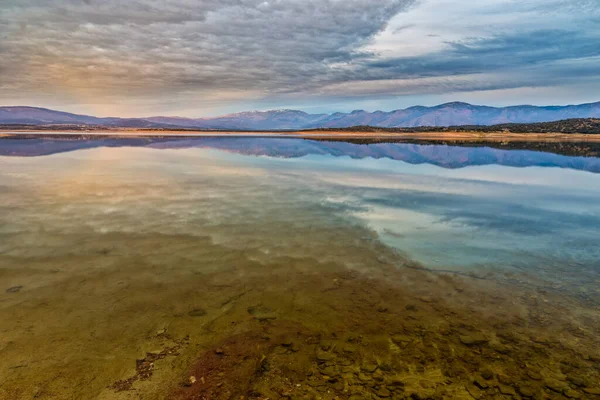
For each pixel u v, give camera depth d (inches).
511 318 242.1
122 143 1934.1
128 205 494.0
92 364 191.5
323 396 174.6
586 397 174.2
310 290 275.4
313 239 381.1
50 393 171.3
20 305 241.3
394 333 224.4
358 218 462.6
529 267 324.2
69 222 411.5
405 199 576.1
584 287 287.3
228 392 176.2
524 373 190.7
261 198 557.6
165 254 330.3
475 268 320.8
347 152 1535.4
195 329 224.5
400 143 2311.8
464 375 189.2
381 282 290.5
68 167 864.3
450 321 237.8
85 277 283.0
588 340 218.8
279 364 195.9
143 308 244.7
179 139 2588.6
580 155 1478.8
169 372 188.1
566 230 430.3
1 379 177.9
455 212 503.5
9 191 566.6
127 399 170.1
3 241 348.8
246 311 245.8
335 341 216.1
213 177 747.4
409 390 178.4
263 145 1973.4
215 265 311.7
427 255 347.6
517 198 598.9
